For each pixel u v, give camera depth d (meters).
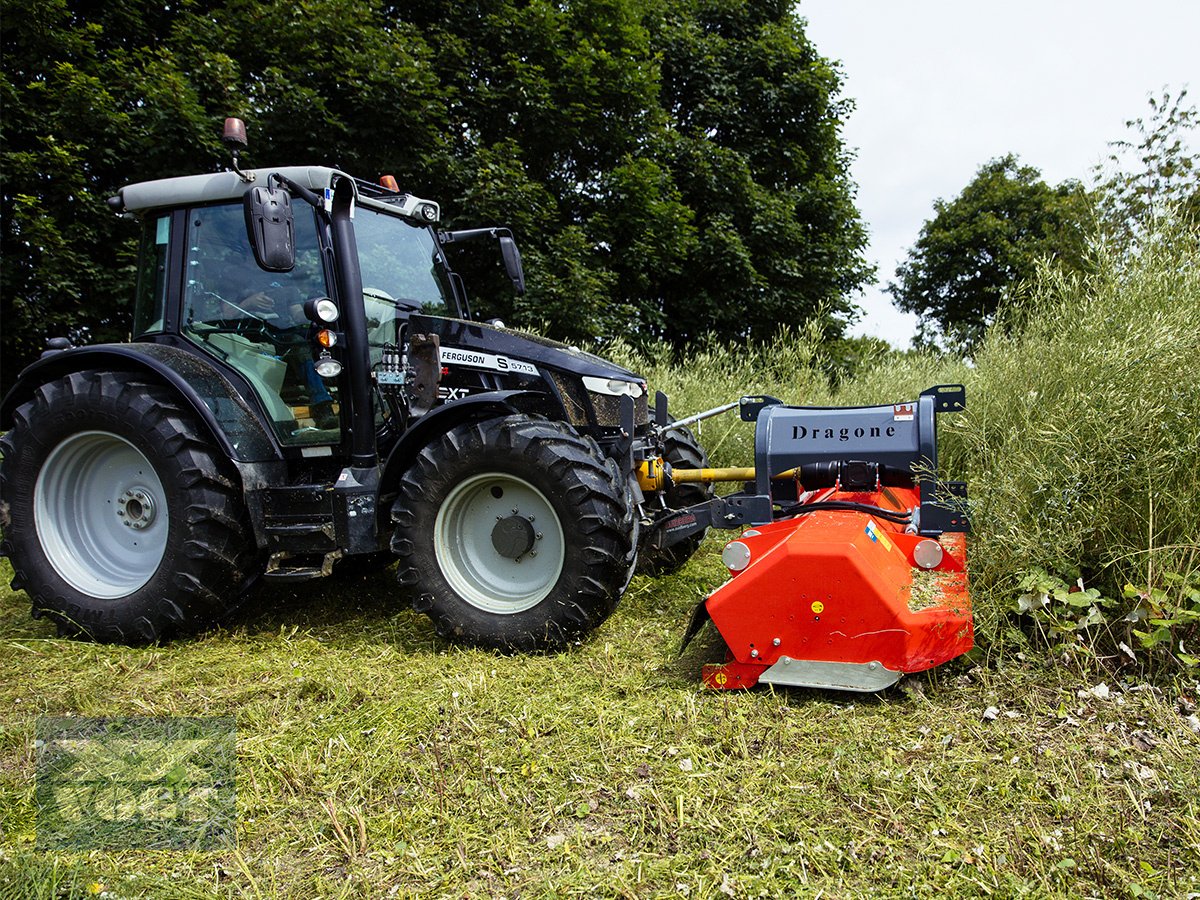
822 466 3.50
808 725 2.67
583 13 11.75
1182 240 4.16
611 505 3.41
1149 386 3.27
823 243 13.77
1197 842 1.99
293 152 9.31
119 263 8.78
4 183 8.04
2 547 3.97
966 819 2.15
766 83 13.40
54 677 3.32
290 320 3.95
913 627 2.74
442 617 3.56
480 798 2.32
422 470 3.58
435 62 10.36
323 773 2.47
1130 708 2.69
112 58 9.05
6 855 2.08
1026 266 21.97
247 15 9.27
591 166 11.87
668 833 2.13
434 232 4.75
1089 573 3.33
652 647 3.49
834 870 1.96
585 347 9.87
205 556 3.65
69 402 3.82
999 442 4.21
